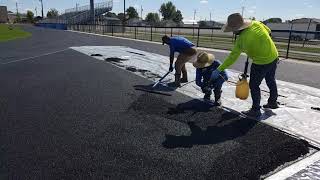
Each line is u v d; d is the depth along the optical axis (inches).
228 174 121.2
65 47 629.3
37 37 1040.2
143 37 1071.6
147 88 259.1
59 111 199.0
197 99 223.6
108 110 199.8
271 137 154.2
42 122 179.5
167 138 155.3
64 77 307.9
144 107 205.3
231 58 174.2
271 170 124.2
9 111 199.9
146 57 462.0
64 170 125.6
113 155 137.9
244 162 129.7
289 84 282.4
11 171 125.0
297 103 216.8
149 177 120.0
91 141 152.8
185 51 255.8
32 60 432.5
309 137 154.6
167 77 307.7
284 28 1571.1
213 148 143.4
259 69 175.8
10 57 468.1
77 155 138.2
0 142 151.9
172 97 229.6
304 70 366.0
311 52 601.9
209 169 125.0
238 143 148.2
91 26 1657.2
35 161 133.2
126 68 358.9
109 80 293.0
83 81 288.7
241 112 192.7
